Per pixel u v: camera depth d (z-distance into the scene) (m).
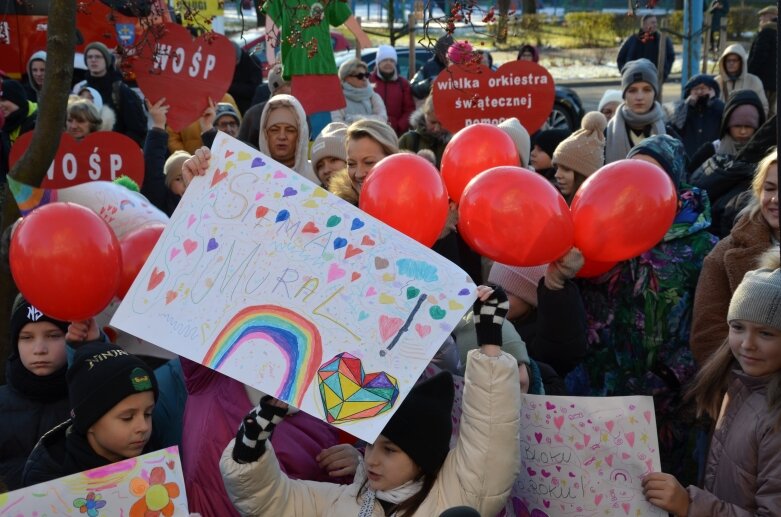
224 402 3.21
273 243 2.83
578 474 2.89
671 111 9.09
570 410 2.90
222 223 2.88
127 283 3.26
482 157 3.66
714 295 3.87
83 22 9.81
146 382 2.95
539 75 6.14
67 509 2.50
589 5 27.38
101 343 3.05
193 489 3.16
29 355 3.44
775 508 2.79
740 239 3.84
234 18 19.95
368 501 2.78
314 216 2.87
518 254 2.99
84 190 3.71
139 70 5.42
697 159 7.11
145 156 5.62
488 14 3.94
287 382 2.62
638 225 3.07
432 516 2.72
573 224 3.07
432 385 2.81
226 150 2.98
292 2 5.29
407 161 3.25
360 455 3.17
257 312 2.72
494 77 6.20
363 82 9.11
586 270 3.59
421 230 3.22
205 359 2.67
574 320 3.39
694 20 11.73
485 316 2.75
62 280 2.94
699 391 3.33
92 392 2.90
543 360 3.55
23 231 2.96
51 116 3.84
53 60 3.82
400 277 2.76
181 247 2.85
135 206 3.67
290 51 6.41
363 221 2.85
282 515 2.82
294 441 3.18
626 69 6.86
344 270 2.77
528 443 2.94
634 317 4.09
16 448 3.49
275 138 5.19
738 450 2.96
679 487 2.83
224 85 5.47
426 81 10.39
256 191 2.92
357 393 2.58
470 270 4.42
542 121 6.21
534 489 2.95
